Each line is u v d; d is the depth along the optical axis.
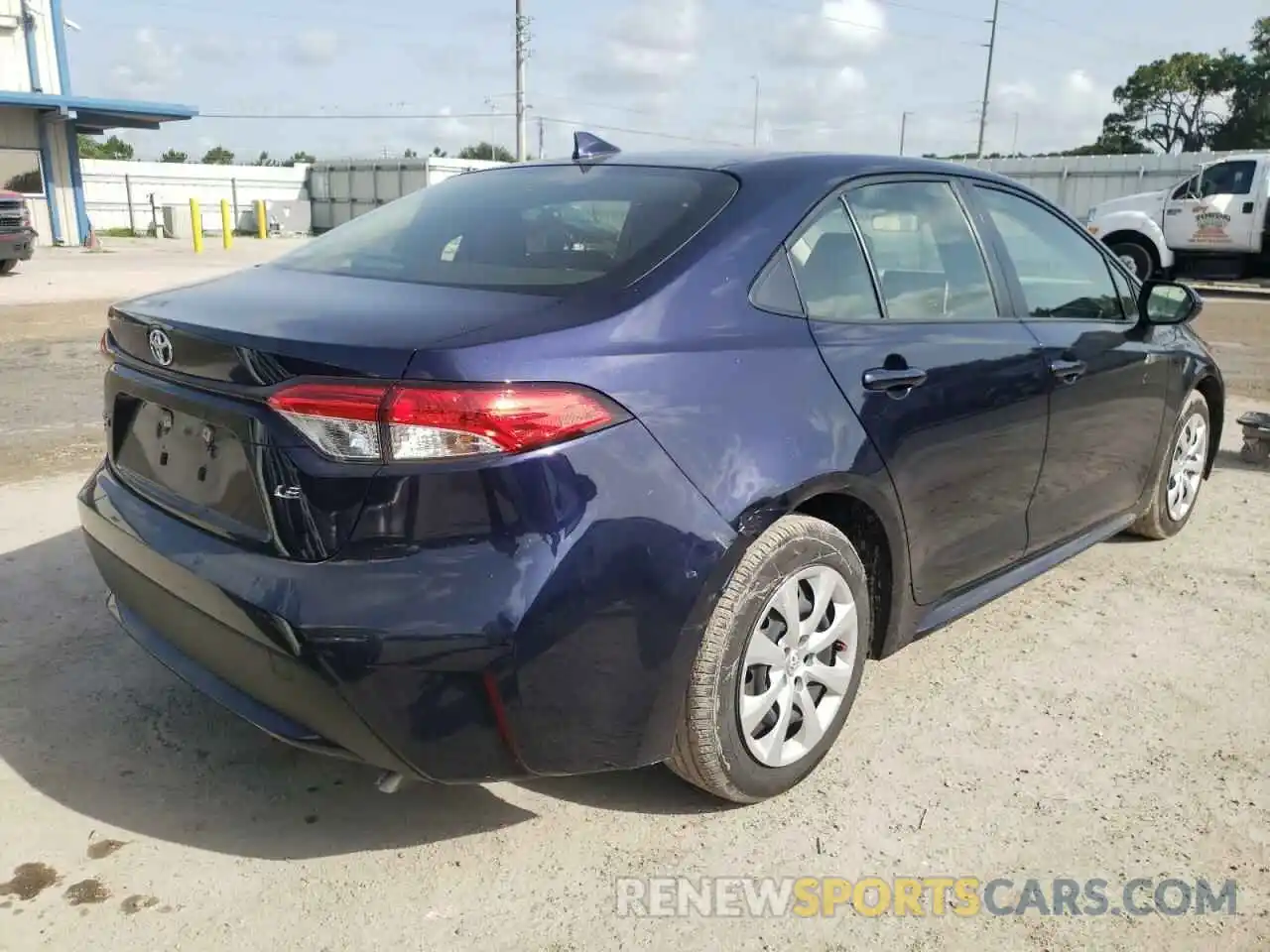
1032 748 3.05
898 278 3.10
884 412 2.83
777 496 2.49
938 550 3.17
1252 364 10.10
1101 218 17.91
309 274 2.88
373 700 2.14
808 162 3.04
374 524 2.14
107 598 3.07
